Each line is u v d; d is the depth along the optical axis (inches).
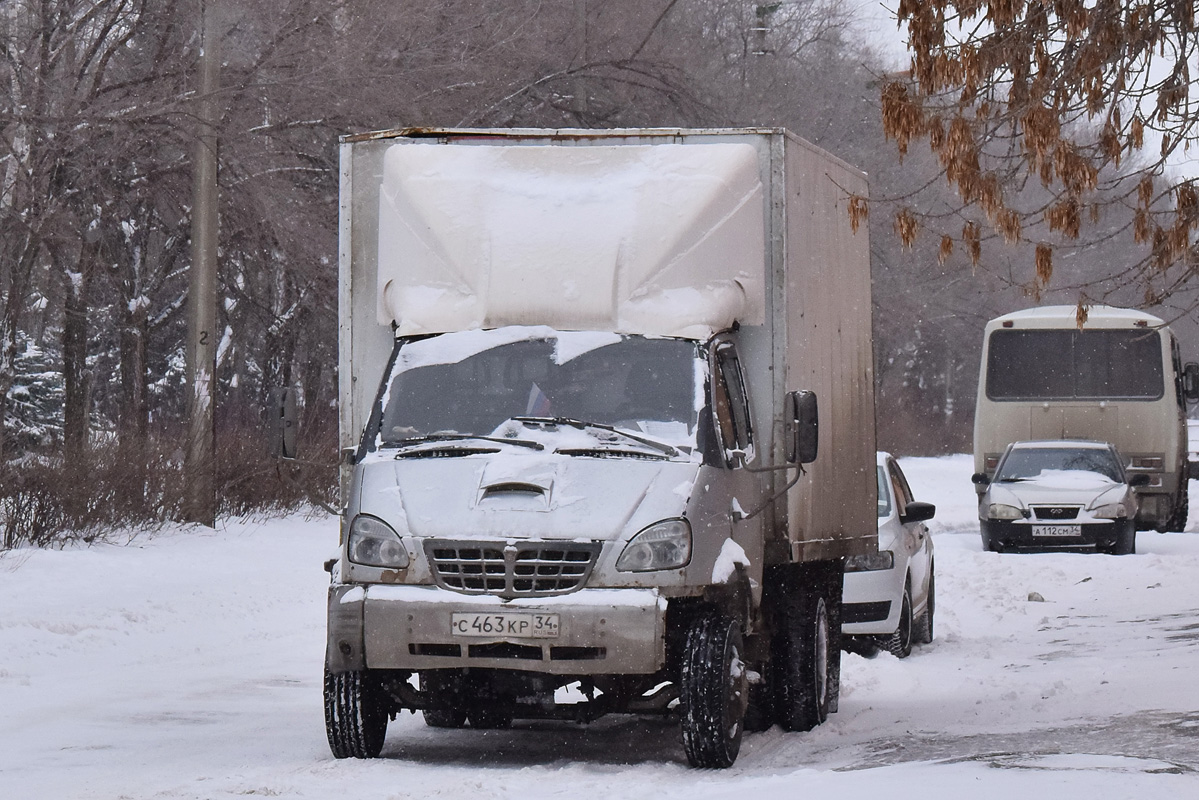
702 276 658.2
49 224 1748.3
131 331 2191.2
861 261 819.4
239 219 1961.1
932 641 1156.5
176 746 659.4
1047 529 1831.9
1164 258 700.7
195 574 1337.4
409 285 670.5
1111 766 524.7
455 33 1975.9
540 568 581.6
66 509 1435.8
